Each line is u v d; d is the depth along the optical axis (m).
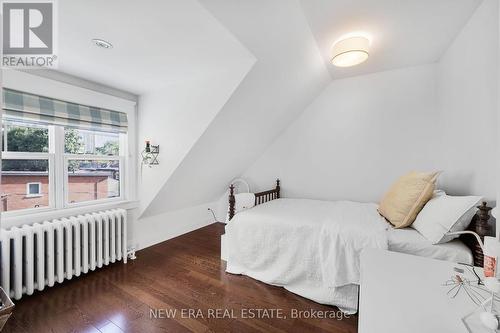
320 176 3.18
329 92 3.07
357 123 2.91
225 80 2.03
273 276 1.96
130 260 2.48
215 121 2.20
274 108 2.68
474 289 0.81
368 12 1.58
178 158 2.41
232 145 2.81
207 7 1.24
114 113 2.47
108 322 1.53
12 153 1.82
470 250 1.46
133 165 2.71
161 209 3.00
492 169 1.53
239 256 2.17
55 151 2.06
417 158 2.59
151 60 1.85
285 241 1.95
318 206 2.56
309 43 1.92
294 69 2.23
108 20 1.33
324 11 1.55
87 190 2.35
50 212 1.98
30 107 1.82
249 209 2.42
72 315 1.59
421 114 2.56
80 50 1.67
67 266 1.93
